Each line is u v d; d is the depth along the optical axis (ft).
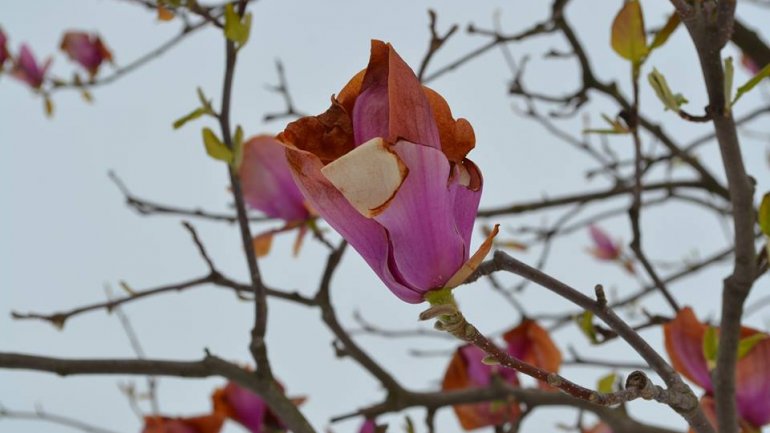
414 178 2.13
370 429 3.76
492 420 3.81
